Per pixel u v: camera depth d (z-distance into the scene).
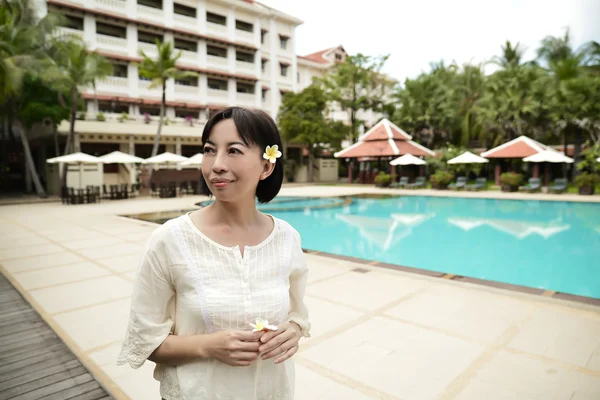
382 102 34.28
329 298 4.24
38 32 18.77
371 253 8.41
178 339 1.01
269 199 1.23
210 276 1.02
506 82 26.97
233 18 32.22
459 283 4.73
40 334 3.41
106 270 5.56
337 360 2.87
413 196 18.44
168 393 1.06
